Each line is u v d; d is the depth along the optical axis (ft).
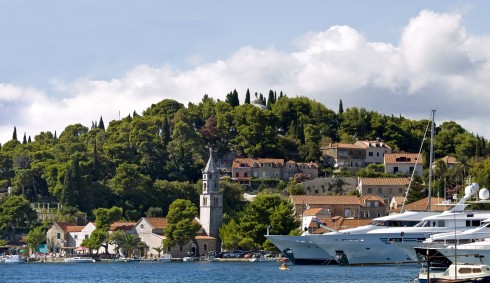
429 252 513.86
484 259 562.66
